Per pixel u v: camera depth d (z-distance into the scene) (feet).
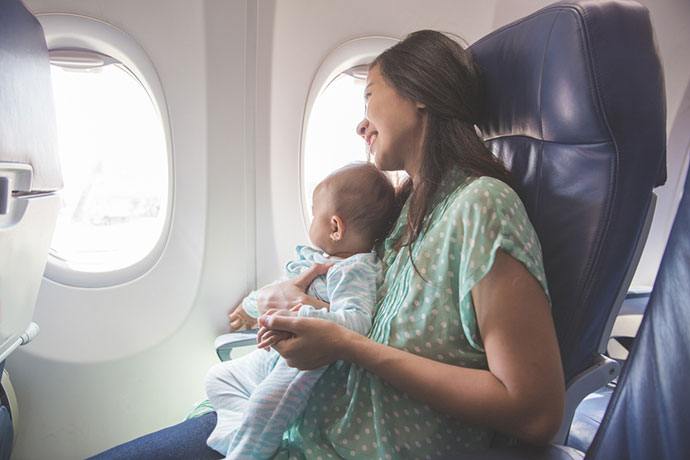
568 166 2.70
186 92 4.81
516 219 2.49
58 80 4.72
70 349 4.87
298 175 5.40
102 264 4.98
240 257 5.33
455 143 2.91
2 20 2.45
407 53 2.97
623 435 2.34
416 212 2.96
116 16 4.50
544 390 2.24
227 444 3.05
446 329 2.61
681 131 7.34
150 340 5.12
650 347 2.31
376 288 3.27
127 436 5.28
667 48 7.07
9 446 4.04
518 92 2.97
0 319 2.85
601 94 2.44
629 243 2.59
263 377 3.45
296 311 2.98
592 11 2.49
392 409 2.65
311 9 4.96
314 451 2.70
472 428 2.73
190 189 5.04
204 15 4.64
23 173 2.67
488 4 5.49
